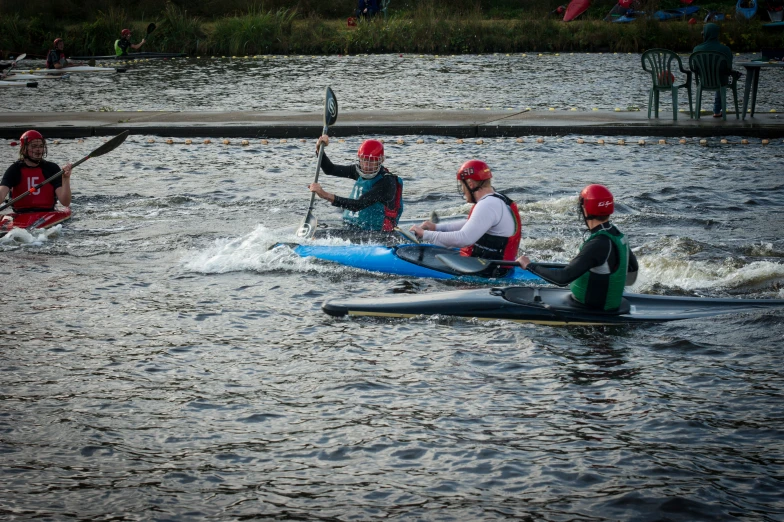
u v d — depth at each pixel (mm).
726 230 24344
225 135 41906
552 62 77438
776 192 29062
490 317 16906
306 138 41562
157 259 21781
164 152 38156
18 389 13992
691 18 95000
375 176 22047
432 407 13242
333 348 15688
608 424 12602
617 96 55281
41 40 92500
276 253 21234
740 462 11461
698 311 17047
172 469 11547
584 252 16219
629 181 31266
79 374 14602
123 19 93875
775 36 85938
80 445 12188
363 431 12523
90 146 39500
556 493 10859
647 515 10352
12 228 24000
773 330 16016
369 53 89875
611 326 16438
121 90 61688
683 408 13016
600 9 102188
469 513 10469
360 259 20484
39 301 18469
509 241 18953
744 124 39969
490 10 104812
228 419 12945
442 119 43531
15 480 11281
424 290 19078
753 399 13250
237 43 89500
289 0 106625
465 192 18984
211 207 27984
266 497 10883
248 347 15805
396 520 10375
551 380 14148
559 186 30766
